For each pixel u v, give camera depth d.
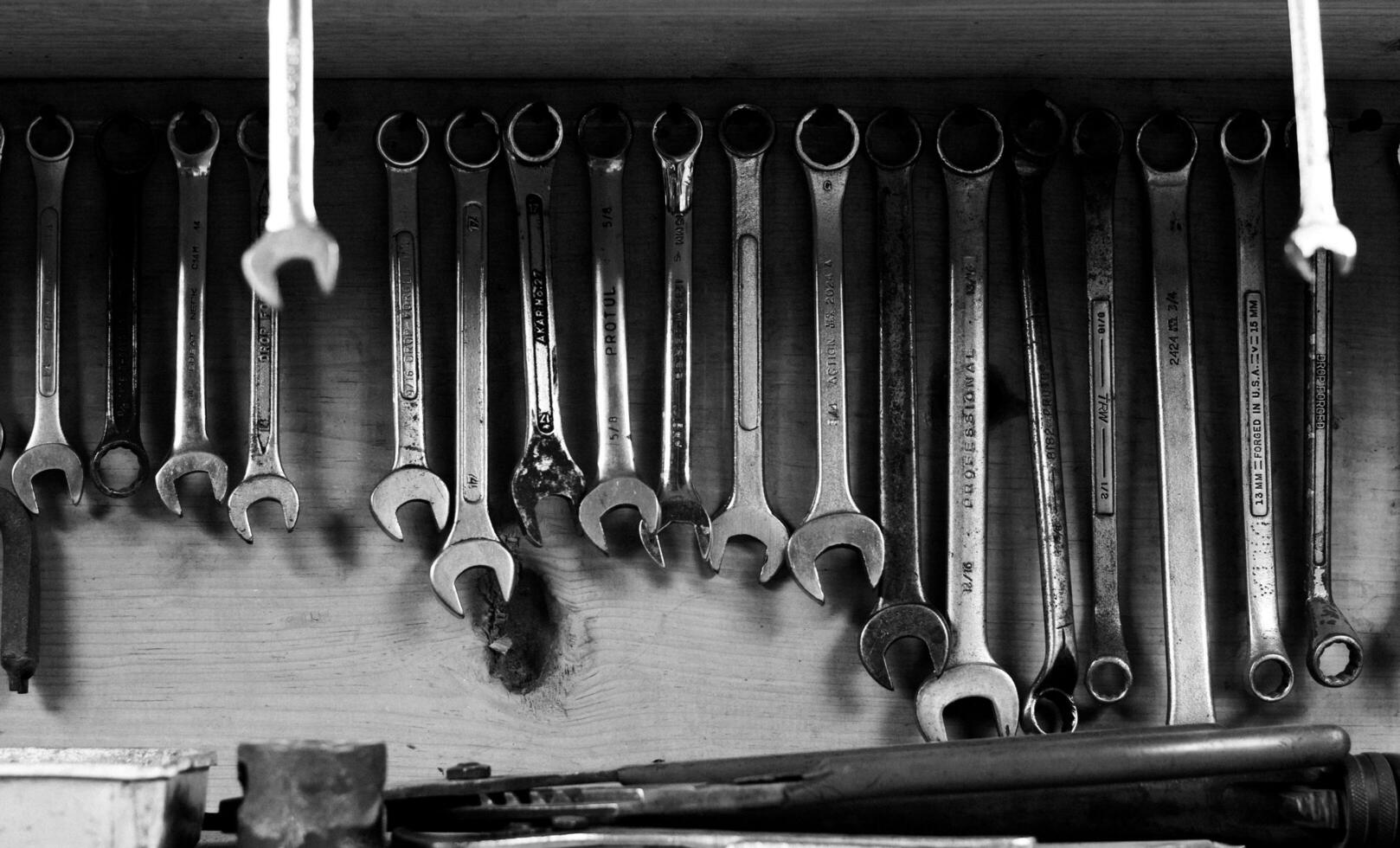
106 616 1.37
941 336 1.42
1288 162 1.45
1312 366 1.40
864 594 1.39
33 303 1.40
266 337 1.38
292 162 0.72
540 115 1.41
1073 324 1.43
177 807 1.02
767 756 1.15
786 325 1.42
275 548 1.38
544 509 1.40
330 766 0.97
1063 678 1.36
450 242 1.42
